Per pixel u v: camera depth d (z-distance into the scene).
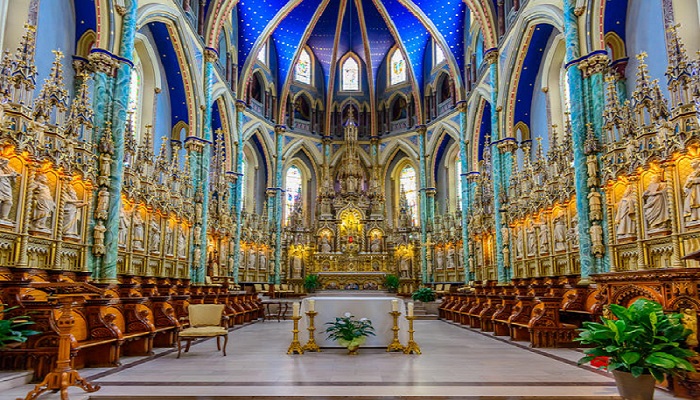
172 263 20.36
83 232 13.70
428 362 9.38
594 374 8.11
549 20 19.11
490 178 25.88
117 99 14.84
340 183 38.22
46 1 14.62
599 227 14.17
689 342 6.57
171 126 23.59
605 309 8.70
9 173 11.09
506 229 22.75
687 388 6.44
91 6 15.74
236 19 30.48
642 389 6.13
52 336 7.83
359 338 10.36
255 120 33.31
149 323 10.59
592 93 15.02
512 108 23.44
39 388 6.25
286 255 34.38
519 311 13.45
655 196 12.44
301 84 38.12
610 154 14.01
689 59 13.60
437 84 35.19
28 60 11.78
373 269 34.44
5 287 7.88
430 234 33.88
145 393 6.69
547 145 22.27
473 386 7.11
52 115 13.88
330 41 38.34
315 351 10.83
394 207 38.53
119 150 14.65
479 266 27.19
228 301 18.56
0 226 10.88
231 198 29.14
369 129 39.38
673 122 11.82
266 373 8.21
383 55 39.25
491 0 24.78
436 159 35.81
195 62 22.62
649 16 15.27
